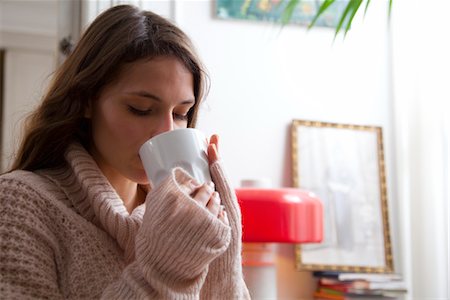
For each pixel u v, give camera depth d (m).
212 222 0.68
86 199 0.78
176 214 0.67
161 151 0.72
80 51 0.81
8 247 0.69
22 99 3.88
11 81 3.88
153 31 0.78
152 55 0.76
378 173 2.10
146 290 0.66
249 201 1.46
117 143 0.78
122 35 0.77
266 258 1.66
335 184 2.04
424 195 2.01
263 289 1.62
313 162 2.04
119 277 0.74
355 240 2.03
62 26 1.81
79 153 0.80
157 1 1.89
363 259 2.02
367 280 1.85
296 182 1.99
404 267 2.08
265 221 1.45
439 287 1.94
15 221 0.71
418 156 2.05
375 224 2.06
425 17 2.02
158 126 0.77
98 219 0.77
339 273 1.92
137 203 0.91
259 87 2.03
